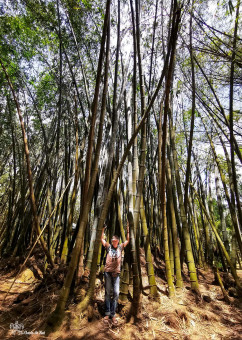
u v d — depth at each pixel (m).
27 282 3.47
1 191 8.66
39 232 2.94
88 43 4.35
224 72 3.93
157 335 2.17
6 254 4.50
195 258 5.34
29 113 5.79
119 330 2.21
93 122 2.27
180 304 2.67
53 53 4.72
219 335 2.25
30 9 3.94
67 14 3.60
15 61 4.97
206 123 5.12
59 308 2.20
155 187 5.02
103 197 3.02
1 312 2.51
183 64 3.82
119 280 2.69
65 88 4.07
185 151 6.02
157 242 4.70
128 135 3.10
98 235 2.40
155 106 4.33
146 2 3.54
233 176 3.05
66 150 3.86
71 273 2.24
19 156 4.52
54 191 4.33
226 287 3.42
